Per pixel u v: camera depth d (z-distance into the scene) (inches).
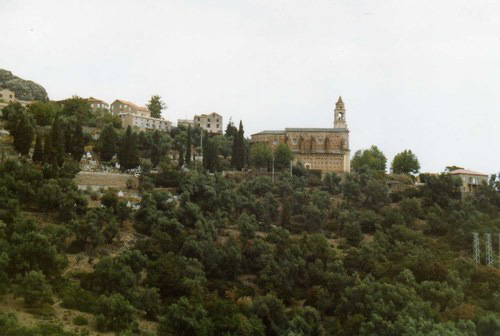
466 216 6018.7
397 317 3747.5
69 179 5378.9
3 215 4153.5
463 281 4409.5
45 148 5733.3
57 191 4793.3
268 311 3971.5
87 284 3855.8
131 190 6087.6
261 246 5019.7
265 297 4094.5
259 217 6067.9
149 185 6136.8
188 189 5974.4
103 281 3801.7
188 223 5255.9
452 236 5649.6
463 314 3905.0
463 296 4178.2
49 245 3730.3
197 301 3846.0
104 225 4852.4
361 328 3690.9
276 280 4584.2
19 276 3440.0
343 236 6053.2
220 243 5049.2
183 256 4554.6
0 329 2844.5
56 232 4224.9
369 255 4982.8
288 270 4670.3
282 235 5472.4
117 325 3383.4
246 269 4921.3
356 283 4325.8
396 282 4288.9
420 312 3767.2
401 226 5728.3
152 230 4918.8
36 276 3410.4
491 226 5738.2
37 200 4694.9
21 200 4697.3
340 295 4328.3
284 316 3988.7
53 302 3540.8
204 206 5890.8
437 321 3809.1
